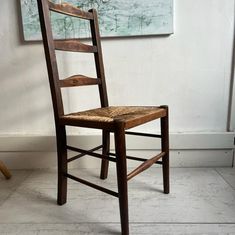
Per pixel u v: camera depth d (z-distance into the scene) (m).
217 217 0.85
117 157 0.72
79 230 0.80
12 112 1.29
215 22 1.16
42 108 1.28
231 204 0.93
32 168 1.33
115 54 1.21
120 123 0.71
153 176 1.20
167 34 1.17
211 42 1.19
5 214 0.90
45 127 1.30
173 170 1.27
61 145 0.90
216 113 1.26
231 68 1.21
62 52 1.22
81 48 0.98
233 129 1.26
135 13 1.14
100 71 1.08
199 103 1.25
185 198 0.98
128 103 1.26
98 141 1.27
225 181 1.13
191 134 1.26
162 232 0.77
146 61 1.21
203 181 1.13
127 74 1.23
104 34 1.17
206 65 1.21
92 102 1.27
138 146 1.28
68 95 1.26
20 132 1.31
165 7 1.13
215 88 1.23
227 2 1.14
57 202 0.97
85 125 0.80
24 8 1.15
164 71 1.22
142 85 1.24
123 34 1.16
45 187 1.12
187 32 1.18
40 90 1.26
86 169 1.31
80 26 1.17
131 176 0.77
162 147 0.99
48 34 0.83
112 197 1.02
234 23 1.16
